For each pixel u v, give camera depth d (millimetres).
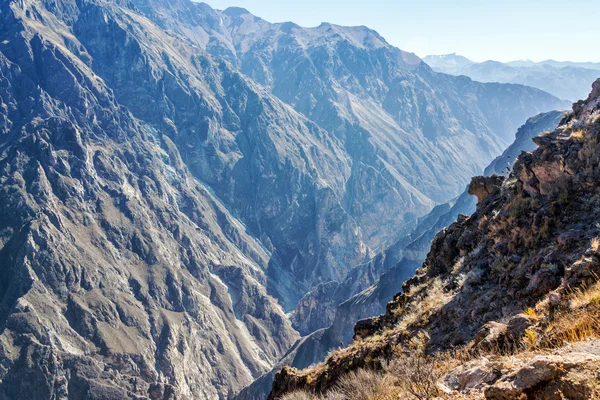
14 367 193875
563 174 13703
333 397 9781
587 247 10258
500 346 8055
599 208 11961
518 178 15312
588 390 4234
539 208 13469
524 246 12875
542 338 6918
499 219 14758
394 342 12734
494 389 4898
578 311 6945
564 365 4621
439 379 7000
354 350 14391
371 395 8398
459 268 15531
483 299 11922
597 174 13016
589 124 14891
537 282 10531
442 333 11766
